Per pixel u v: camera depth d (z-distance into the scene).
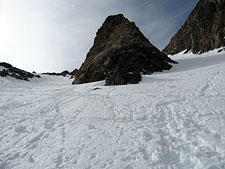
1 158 5.93
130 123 8.13
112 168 4.88
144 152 5.55
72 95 17.34
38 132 7.98
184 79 17.47
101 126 8.05
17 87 26.83
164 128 7.19
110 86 20.19
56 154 5.91
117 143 6.26
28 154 6.14
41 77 47.44
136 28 39.66
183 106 9.52
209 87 12.69
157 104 10.66
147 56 29.50
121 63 26.75
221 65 21.30
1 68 41.03
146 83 18.86
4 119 10.05
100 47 37.88
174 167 4.68
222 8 49.34
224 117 7.06
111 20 42.03
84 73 31.55
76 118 9.55
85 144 6.40
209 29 53.22
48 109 12.05
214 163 4.41
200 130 6.37
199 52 51.53
